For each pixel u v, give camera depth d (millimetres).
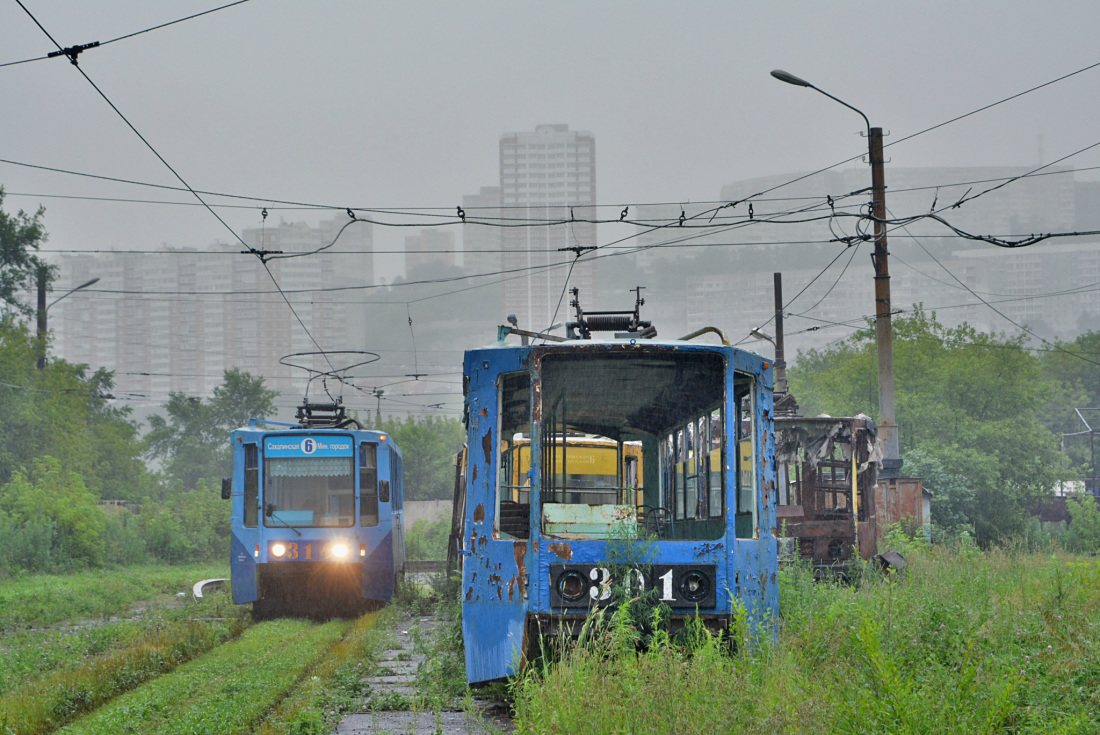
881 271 86938
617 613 29906
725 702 23297
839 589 52625
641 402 39156
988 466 126125
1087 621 34219
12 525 136375
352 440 70000
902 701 22547
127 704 33062
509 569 32406
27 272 184750
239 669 40781
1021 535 121875
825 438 70438
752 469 34594
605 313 41281
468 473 34188
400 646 51688
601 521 32781
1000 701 23000
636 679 24656
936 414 138125
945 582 48219
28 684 36375
